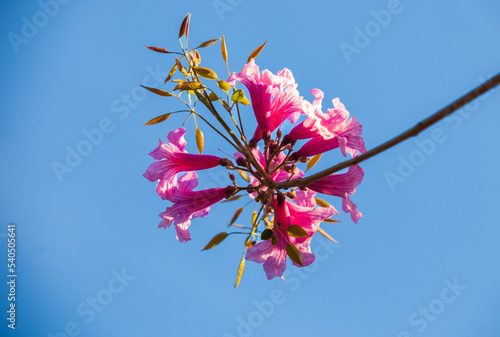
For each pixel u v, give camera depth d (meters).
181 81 1.03
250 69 1.04
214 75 1.02
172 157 1.04
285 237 1.04
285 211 1.04
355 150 1.04
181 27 1.03
